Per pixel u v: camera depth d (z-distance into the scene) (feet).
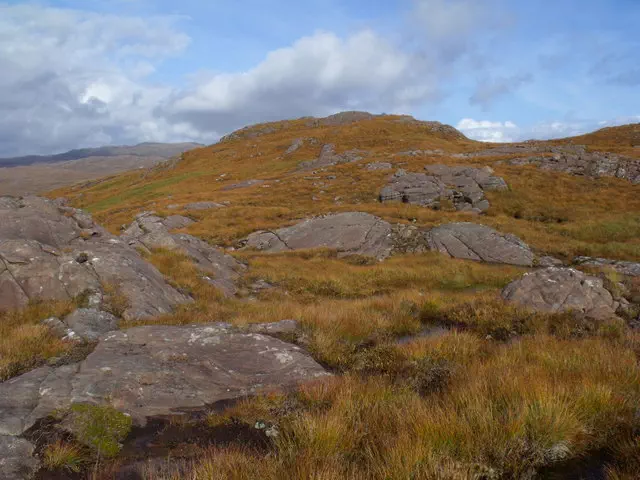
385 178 174.19
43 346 30.83
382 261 95.09
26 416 20.51
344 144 302.86
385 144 291.79
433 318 48.57
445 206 137.90
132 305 41.83
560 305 45.34
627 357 27.02
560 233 111.04
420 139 296.92
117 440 19.53
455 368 27.91
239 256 93.40
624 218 115.85
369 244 102.89
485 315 45.32
